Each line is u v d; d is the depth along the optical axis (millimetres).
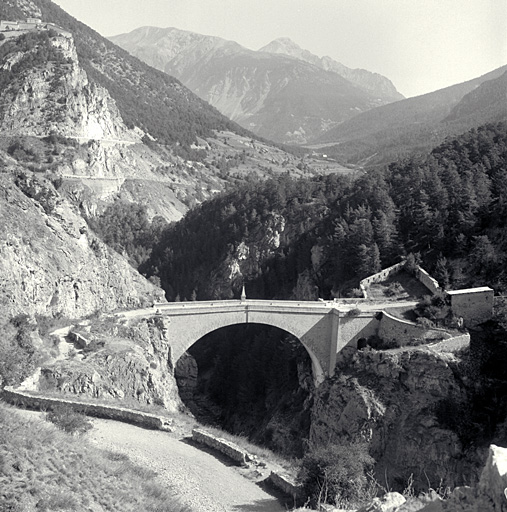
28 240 108500
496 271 123250
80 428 57750
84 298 116312
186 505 44656
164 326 114812
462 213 136625
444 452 96500
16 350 89688
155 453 55750
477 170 152500
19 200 114312
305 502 47781
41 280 106188
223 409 151125
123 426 63438
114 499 41031
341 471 49281
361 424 104562
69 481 40750
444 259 130500
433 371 103375
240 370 152500
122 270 136625
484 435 96438
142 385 98500
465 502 27938
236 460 56250
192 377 166625
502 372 103875
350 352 120062
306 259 177625
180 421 66812
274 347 151125
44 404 67500
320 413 113875
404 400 104438
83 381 88562
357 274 143375
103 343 102625
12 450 41125
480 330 111812
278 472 52875
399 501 33438
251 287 197125
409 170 181625
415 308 120688
